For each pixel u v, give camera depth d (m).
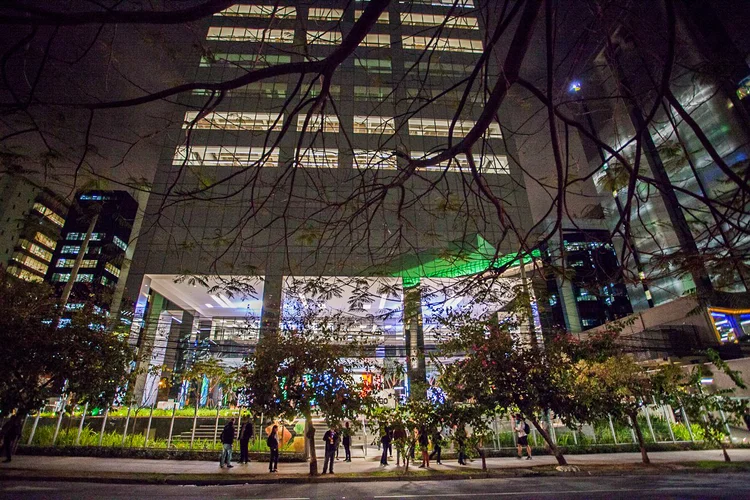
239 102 27.97
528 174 4.28
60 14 2.52
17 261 61.12
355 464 16.98
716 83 4.30
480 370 14.16
